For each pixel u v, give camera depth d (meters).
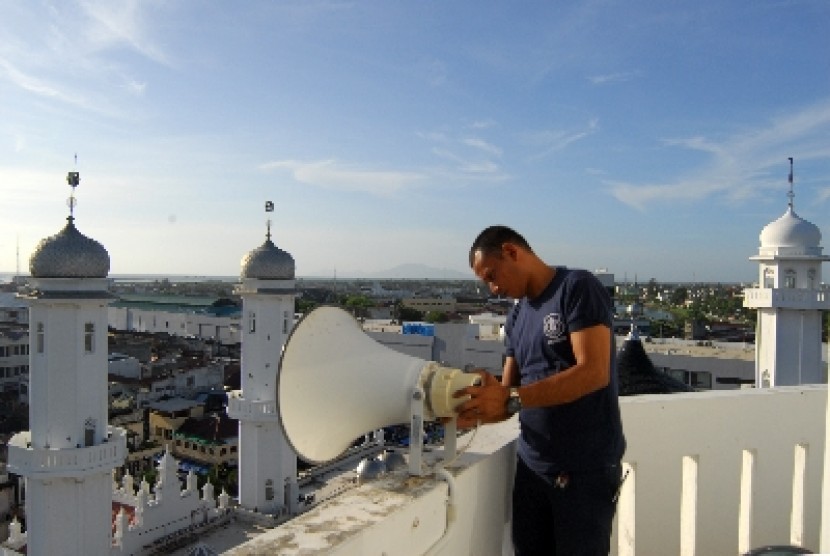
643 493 5.28
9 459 21.08
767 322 25.09
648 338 55.16
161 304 158.12
